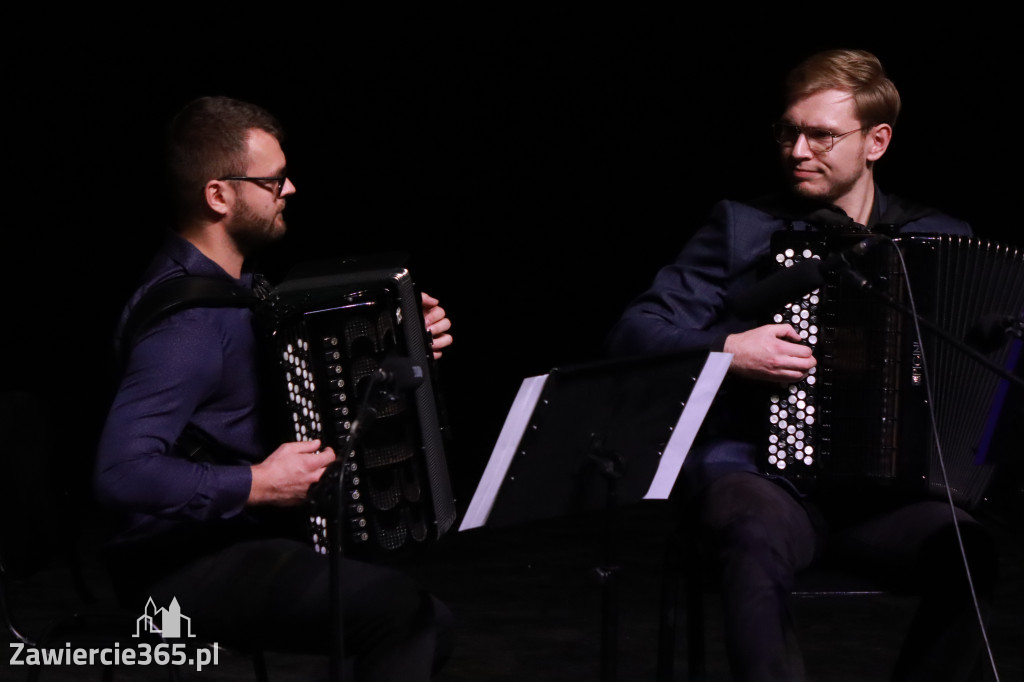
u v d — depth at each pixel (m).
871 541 7.43
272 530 6.68
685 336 7.37
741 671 6.53
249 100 26.05
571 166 27.16
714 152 26.16
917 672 7.21
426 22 26.39
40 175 25.95
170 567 6.53
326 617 6.23
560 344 28.02
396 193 27.41
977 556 7.15
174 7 25.30
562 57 26.45
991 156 22.92
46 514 6.69
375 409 5.97
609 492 6.16
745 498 7.09
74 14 25.05
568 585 12.19
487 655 10.03
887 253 7.22
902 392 7.23
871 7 23.14
